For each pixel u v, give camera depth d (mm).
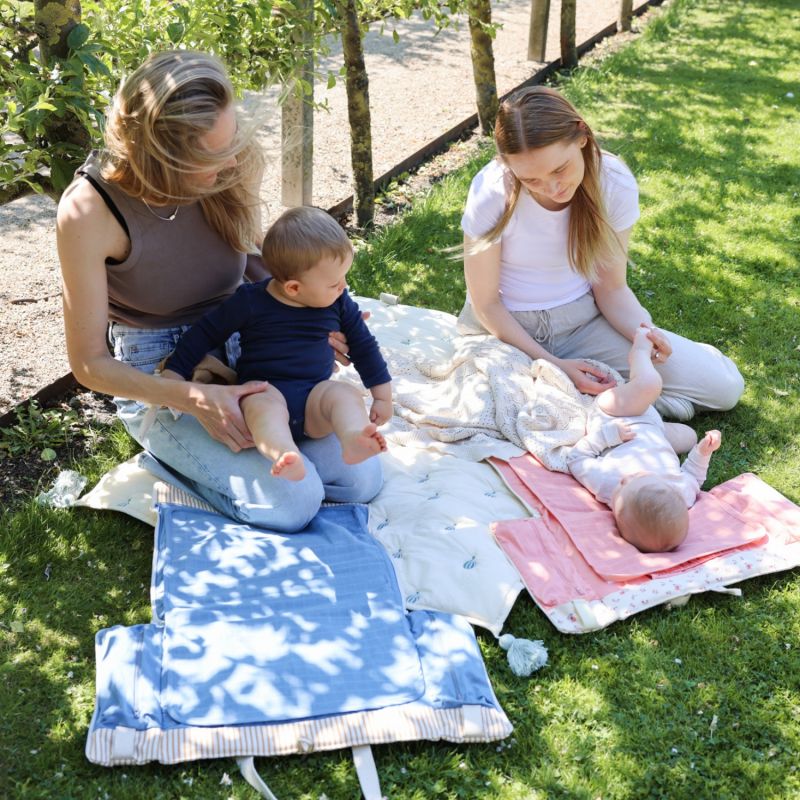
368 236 5465
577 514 3303
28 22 3475
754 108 7629
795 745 2596
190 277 3133
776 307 4852
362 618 2811
